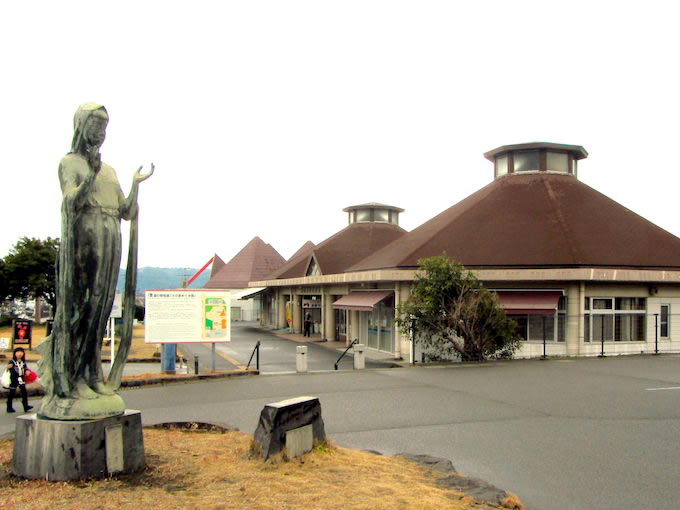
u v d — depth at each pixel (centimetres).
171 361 1848
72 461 694
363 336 3111
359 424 1133
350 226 4453
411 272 2478
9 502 616
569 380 1698
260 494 644
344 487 678
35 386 1571
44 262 5444
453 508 634
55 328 733
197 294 1838
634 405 1323
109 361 2406
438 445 980
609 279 2412
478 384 1630
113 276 749
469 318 2191
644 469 858
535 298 2438
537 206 2905
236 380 1742
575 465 876
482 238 2702
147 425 1034
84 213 723
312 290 4012
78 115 720
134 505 607
